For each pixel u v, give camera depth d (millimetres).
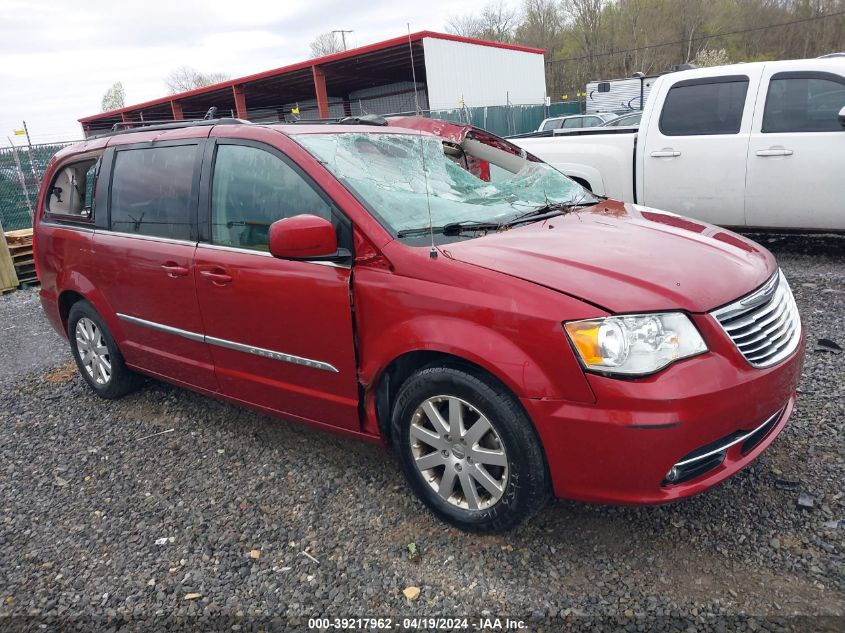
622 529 2676
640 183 6836
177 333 3633
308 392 3094
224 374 3473
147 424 4105
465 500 2684
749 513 2701
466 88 23672
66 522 3094
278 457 3525
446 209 3119
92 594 2570
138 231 3791
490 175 3938
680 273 2469
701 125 6418
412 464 2787
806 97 5879
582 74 50344
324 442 3648
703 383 2227
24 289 9172
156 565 2713
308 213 2975
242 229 3232
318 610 2387
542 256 2568
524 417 2389
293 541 2793
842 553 2426
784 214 6125
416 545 2686
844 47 43344
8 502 3322
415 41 21516
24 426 4254
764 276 2691
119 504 3209
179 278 3471
